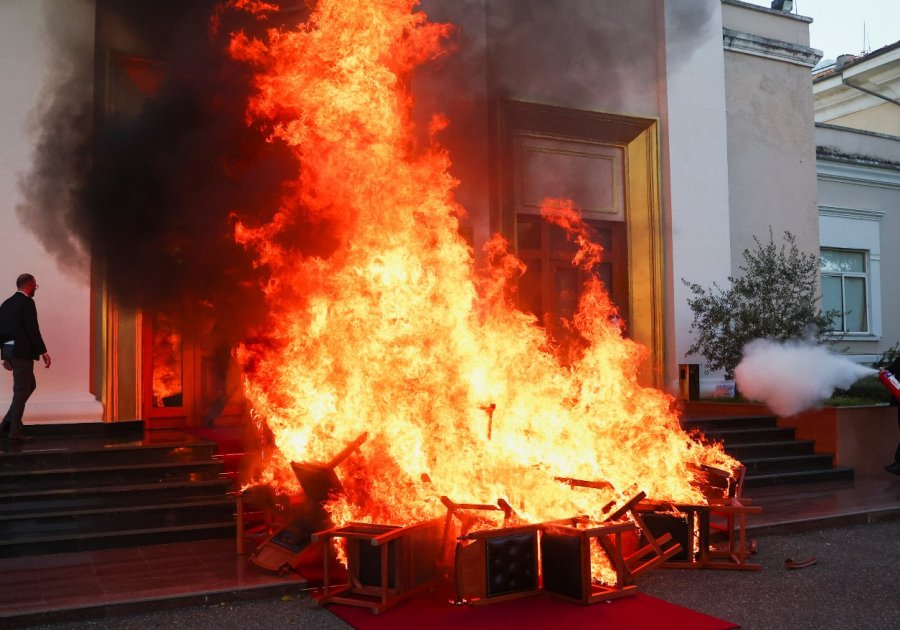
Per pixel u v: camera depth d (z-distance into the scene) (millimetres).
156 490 7508
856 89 20062
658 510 6453
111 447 7879
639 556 5965
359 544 5586
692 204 13773
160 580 5844
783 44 15117
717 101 14156
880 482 10242
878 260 16922
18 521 6832
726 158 14195
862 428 10938
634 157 13828
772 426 11344
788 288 12500
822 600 5543
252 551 6738
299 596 5750
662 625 4988
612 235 13789
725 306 12656
